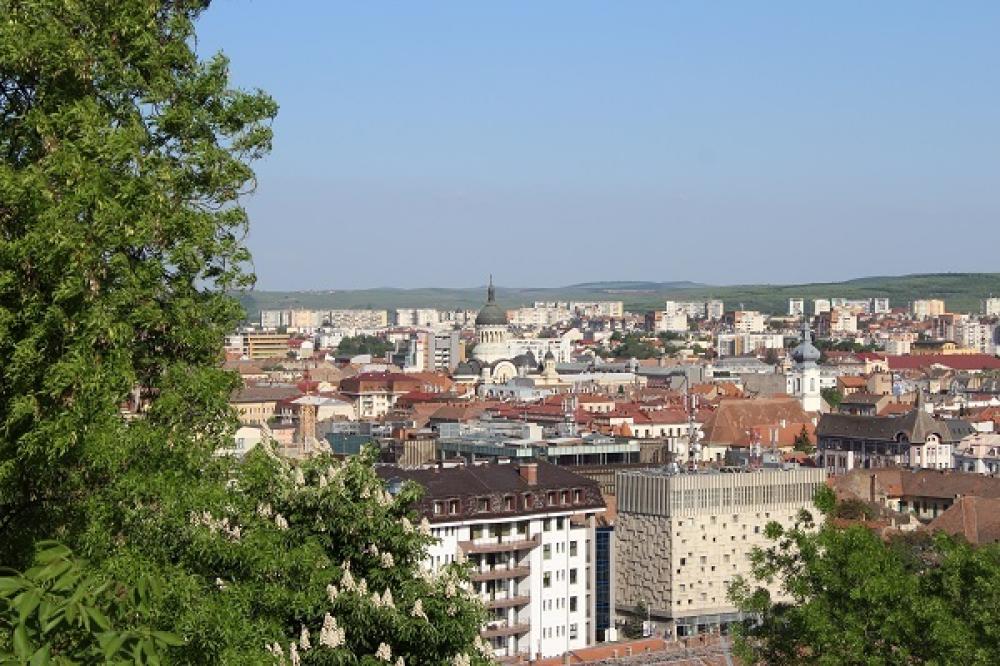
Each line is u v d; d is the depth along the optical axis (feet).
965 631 468.34
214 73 336.70
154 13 320.91
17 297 272.92
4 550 271.49
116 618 197.67
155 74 317.63
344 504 349.82
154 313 298.15
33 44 285.23
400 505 359.46
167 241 310.65
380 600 326.24
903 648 476.13
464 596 345.10
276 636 305.12
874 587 476.95
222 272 336.29
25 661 168.96
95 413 271.69
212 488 296.71
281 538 323.37
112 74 304.50
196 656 266.98
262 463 332.39
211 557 295.69
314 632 325.21
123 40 313.12
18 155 295.07
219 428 321.52
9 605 175.63
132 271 294.46
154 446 286.87
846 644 479.00
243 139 343.05
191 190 336.08
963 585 492.95
